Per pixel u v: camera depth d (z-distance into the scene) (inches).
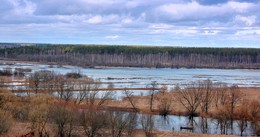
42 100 3070.9
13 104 2849.4
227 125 3427.7
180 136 2910.9
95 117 2418.8
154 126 3169.3
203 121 3629.4
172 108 4055.1
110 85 5418.3
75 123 2450.8
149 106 4074.8
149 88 5452.8
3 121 2295.8
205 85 4936.0
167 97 4503.0
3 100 2920.8
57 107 2529.5
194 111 3900.1
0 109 2519.7
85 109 2977.4
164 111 3887.8
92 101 3873.0
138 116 3164.4
